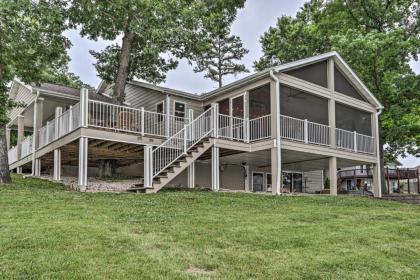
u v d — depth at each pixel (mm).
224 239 6465
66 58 17969
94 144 13844
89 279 4359
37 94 16844
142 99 19672
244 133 14961
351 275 5094
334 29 23219
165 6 15398
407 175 24875
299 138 15117
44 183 13930
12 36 13320
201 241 6254
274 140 13938
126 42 18438
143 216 8023
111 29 18469
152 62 20500
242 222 7969
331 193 15953
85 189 12445
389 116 21203
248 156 16266
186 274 4719
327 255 5855
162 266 4938
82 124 12477
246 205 10508
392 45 19125
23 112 20188
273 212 9562
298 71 15492
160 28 15555
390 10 21328
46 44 15766
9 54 13859
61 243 5641
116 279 4402
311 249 6152
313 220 8734
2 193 10555
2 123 13336
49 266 4695
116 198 10477
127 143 13602
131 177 17781
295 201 11992
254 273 4910
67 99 17781
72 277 4391
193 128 13930
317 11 25125
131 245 5762
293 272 5035
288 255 5754
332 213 9766
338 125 17766
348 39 19625
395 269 5480
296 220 8586
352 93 18297
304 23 27656
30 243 5586
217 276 4727
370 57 19953
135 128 14156
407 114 21188
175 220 7844
